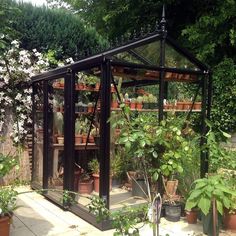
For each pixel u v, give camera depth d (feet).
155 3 29.27
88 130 15.64
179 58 14.38
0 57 19.33
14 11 19.38
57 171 15.85
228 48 25.44
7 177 19.44
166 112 15.37
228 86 22.95
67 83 14.74
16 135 19.88
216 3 25.84
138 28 31.22
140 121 10.86
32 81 18.65
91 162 15.48
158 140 10.38
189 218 13.23
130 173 14.73
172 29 29.84
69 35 23.00
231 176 13.42
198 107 15.97
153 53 13.52
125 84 15.79
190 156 13.20
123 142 10.07
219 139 15.23
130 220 9.77
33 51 20.79
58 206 15.43
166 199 13.94
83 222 13.34
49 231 12.37
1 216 10.52
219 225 11.90
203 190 10.63
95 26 33.30
